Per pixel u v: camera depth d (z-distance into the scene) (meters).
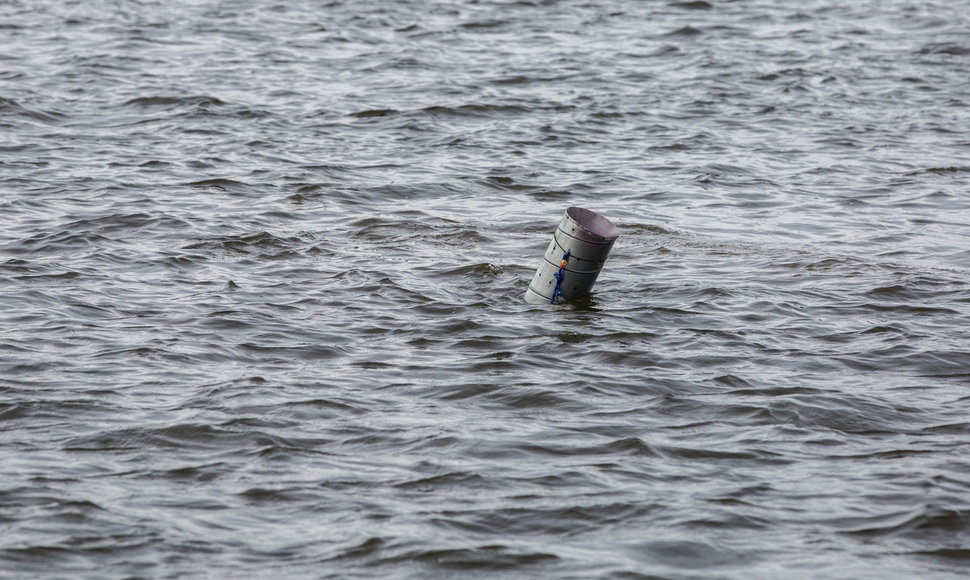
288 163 74.31
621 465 31.17
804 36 129.88
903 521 28.09
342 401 35.50
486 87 100.75
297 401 35.34
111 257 52.72
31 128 80.38
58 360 38.66
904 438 34.00
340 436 32.75
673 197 69.44
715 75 108.50
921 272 54.06
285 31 124.38
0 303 44.94
